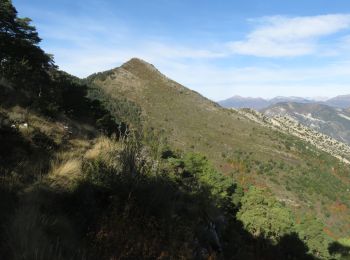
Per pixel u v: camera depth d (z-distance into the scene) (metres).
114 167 6.91
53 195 5.68
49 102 15.59
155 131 184.88
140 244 5.01
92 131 16.25
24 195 5.31
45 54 27.17
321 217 138.62
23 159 7.08
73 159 7.43
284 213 48.72
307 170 187.62
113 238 4.89
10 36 24.84
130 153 7.26
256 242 23.12
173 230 6.16
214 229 9.26
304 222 60.94
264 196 52.28
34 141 8.91
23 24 26.98
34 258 3.88
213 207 10.94
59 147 9.54
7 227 4.26
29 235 4.17
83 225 5.17
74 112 21.64
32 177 6.24
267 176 169.12
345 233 130.25
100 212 5.55
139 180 6.66
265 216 46.59
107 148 9.06
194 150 188.50
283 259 22.83
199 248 6.94
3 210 4.67
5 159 6.81
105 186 6.17
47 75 25.33
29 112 12.13
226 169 171.75
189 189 9.96
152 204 6.32
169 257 5.29
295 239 41.38
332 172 197.25
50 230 4.62
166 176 7.81
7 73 17.56
